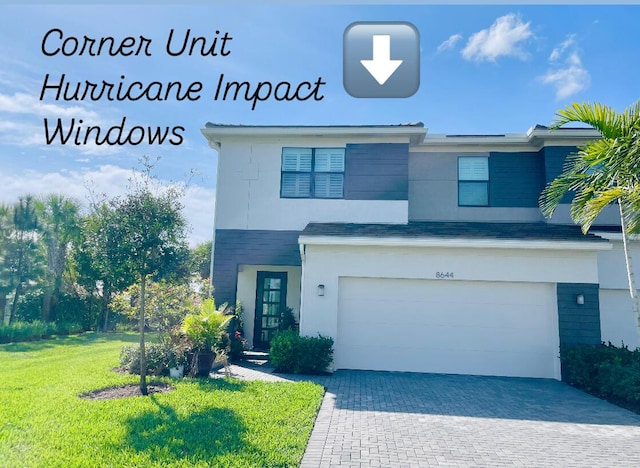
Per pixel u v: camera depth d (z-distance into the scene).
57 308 21.05
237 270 13.17
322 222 13.08
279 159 13.49
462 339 11.36
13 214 19.95
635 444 6.11
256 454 5.12
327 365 10.73
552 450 5.81
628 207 8.93
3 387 8.09
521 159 14.02
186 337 9.98
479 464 5.25
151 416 6.40
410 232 11.87
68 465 4.67
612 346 10.47
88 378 8.95
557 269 11.19
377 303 11.62
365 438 6.03
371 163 13.22
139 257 8.12
